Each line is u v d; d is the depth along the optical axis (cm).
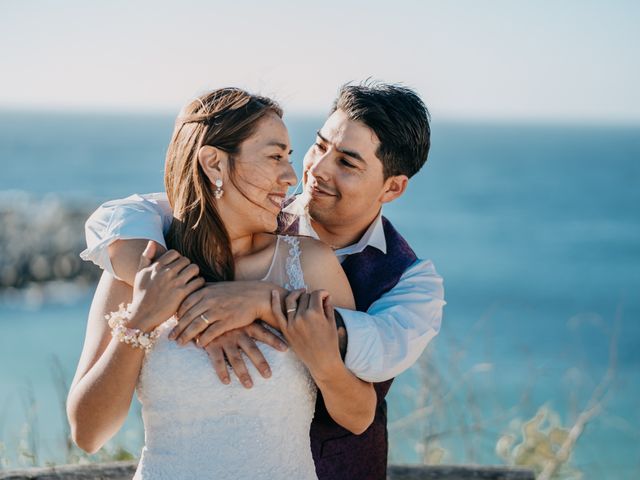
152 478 230
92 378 229
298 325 229
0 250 2770
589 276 3161
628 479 733
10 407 968
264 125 237
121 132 16475
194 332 227
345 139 286
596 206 5428
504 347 1563
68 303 2506
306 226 301
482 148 13050
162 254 239
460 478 361
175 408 229
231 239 247
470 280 3033
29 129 17175
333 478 275
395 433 486
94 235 247
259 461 228
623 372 1606
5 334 1978
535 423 453
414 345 258
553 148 13362
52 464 396
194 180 240
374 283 285
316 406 273
